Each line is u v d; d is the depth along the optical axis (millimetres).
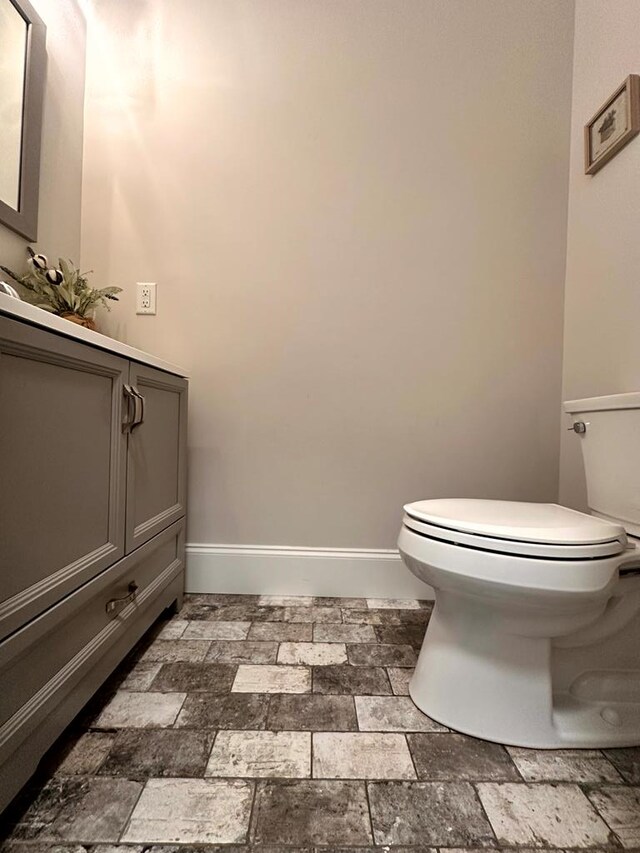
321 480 1549
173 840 642
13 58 1170
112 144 1525
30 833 646
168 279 1540
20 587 657
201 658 1138
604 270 1349
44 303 1219
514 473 1548
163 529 1241
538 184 1528
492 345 1539
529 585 782
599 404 1065
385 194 1527
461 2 1506
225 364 1548
